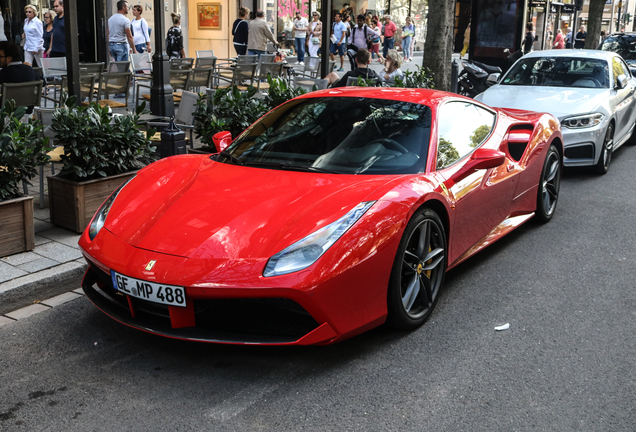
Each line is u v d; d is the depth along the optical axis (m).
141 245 3.09
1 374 3.04
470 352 3.32
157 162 4.17
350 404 2.80
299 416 2.70
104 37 14.95
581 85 8.26
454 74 11.87
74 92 7.15
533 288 4.27
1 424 2.62
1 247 4.29
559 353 3.33
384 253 3.13
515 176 4.89
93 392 2.88
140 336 3.46
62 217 4.90
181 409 2.74
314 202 3.21
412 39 25.19
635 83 9.37
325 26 10.64
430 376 3.06
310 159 3.75
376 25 22.20
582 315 3.84
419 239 3.51
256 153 3.94
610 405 2.84
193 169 3.85
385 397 2.86
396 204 3.25
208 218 3.16
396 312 3.35
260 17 14.25
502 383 3.01
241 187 3.44
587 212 6.26
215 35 18.78
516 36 15.90
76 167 4.69
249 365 3.13
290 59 12.68
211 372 3.06
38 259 4.29
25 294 3.88
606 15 47.41
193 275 2.86
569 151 7.44
